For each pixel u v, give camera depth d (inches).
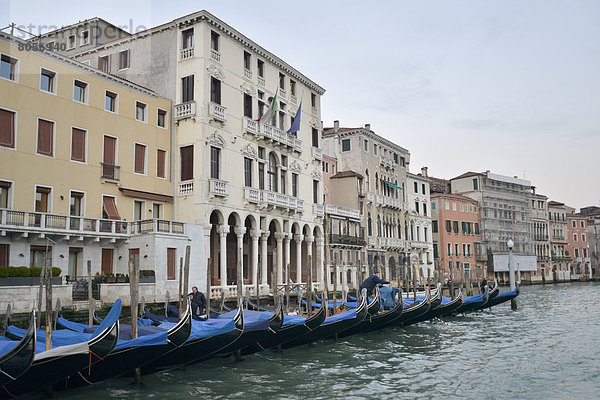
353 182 1876.2
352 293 1640.0
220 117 1184.8
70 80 979.3
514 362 649.0
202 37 1172.5
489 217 2915.8
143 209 1104.2
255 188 1283.2
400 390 514.3
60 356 422.6
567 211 3814.0
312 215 1555.1
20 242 856.9
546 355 695.1
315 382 542.0
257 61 1366.9
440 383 542.3
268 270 1449.3
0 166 863.7
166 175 1160.8
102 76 1039.0
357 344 789.2
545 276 3348.9
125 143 1073.5
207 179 1143.0
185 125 1169.4
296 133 1510.8
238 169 1246.9
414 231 2353.6
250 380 544.7
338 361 650.8
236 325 589.3
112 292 857.5
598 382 546.0
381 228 2066.9
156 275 970.1
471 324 1058.1
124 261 1005.8
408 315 968.9
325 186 1873.8
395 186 2144.4
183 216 1146.0
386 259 2070.6
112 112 1051.3
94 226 958.4
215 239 1263.5
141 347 485.1
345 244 1731.1
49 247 900.6
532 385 534.0
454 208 2682.1
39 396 459.5
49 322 435.8
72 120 976.9
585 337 858.1
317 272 1572.3
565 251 3604.8
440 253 2568.9
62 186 951.6
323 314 716.7
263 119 1307.8
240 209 1239.5
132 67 1261.1
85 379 474.6
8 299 698.8
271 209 1343.5
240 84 1280.8
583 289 2539.4
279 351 701.9
